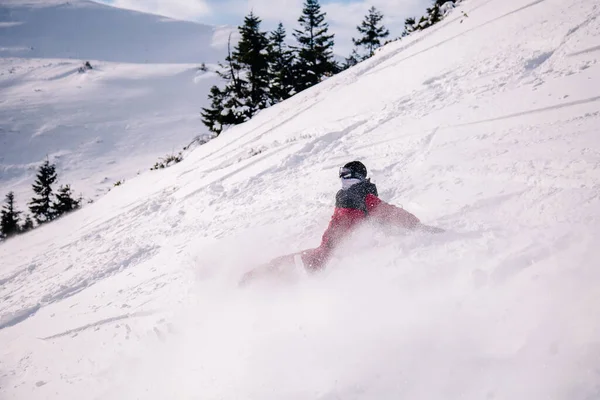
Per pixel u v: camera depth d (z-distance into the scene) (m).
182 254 5.75
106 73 121.25
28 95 104.44
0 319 6.09
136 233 8.70
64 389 3.36
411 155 5.91
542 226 2.79
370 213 3.44
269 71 41.97
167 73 121.25
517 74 7.12
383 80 11.84
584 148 3.86
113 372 3.30
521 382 1.71
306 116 12.88
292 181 7.29
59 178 68.19
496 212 3.33
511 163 4.16
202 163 14.16
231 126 20.77
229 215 6.84
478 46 9.84
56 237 12.62
